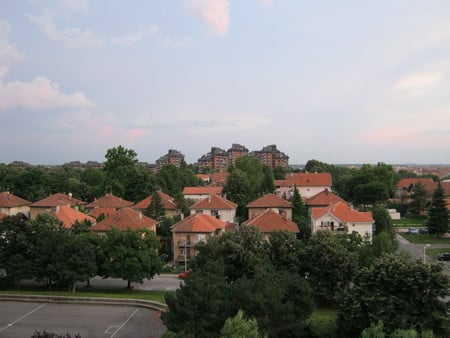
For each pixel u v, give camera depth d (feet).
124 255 166.71
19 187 413.80
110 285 183.32
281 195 409.28
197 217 231.71
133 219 224.74
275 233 153.58
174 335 112.98
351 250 164.45
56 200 304.91
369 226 228.63
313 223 242.37
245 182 355.36
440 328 95.55
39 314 140.36
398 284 101.91
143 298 154.71
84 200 423.23
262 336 91.20
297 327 104.27
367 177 418.72
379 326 85.56
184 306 100.99
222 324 100.42
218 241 149.48
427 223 306.55
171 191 448.65
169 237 255.91
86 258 161.38
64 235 165.89
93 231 214.69
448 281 98.73
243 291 103.76
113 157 380.58
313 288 140.46
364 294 103.19
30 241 164.86
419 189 394.93
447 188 419.74
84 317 137.49
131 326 129.08
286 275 117.50
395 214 381.81
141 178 374.22
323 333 109.60
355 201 415.64
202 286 102.68
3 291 164.86
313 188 395.34
